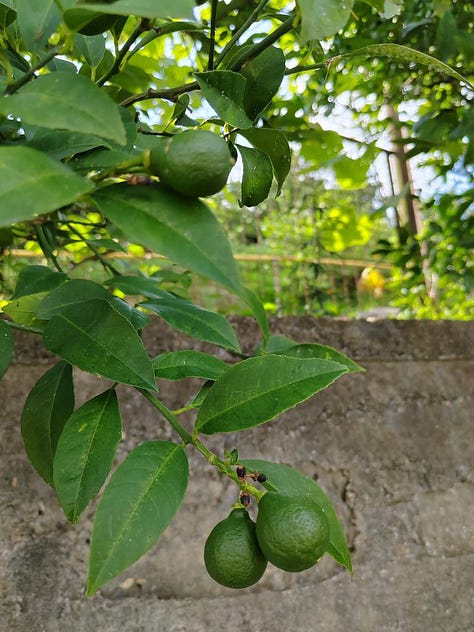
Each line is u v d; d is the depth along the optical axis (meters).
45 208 0.15
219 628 0.46
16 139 0.24
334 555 0.26
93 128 0.17
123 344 0.25
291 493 0.26
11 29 0.27
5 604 0.43
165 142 0.19
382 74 0.69
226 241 0.18
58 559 0.45
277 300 1.08
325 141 0.55
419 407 0.54
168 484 0.22
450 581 0.52
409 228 0.83
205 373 0.28
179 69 0.50
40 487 0.45
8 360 0.27
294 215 1.18
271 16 0.34
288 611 0.48
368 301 1.19
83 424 0.25
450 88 0.67
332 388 0.53
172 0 0.16
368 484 0.52
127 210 0.18
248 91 0.30
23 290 0.31
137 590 0.46
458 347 0.56
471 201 0.72
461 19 0.61
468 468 0.55
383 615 0.50
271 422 0.51
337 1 0.24
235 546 0.23
